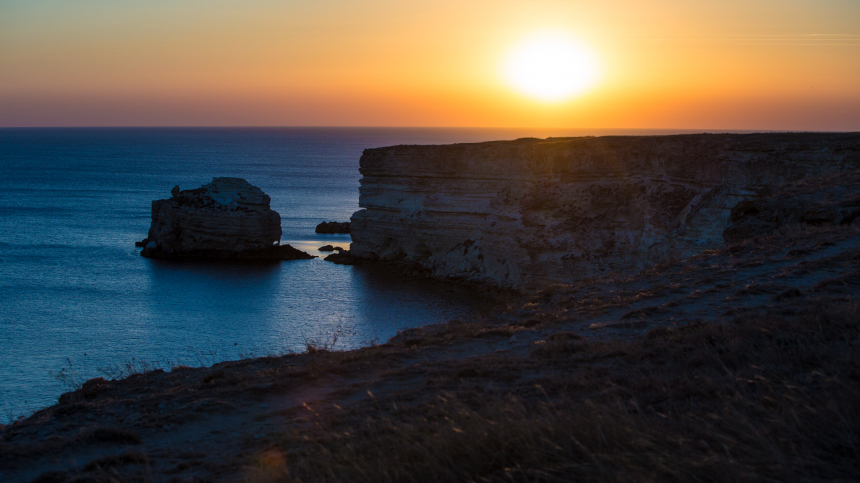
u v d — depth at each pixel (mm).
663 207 36562
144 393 10547
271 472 6230
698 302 13555
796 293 12383
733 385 7102
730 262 18172
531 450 5656
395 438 6500
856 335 8500
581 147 42531
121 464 7070
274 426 8133
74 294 44344
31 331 34500
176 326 35438
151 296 43781
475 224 49031
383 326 34625
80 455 7504
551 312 14727
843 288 12375
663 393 7398
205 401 9117
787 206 23172
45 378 26328
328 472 5805
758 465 4992
